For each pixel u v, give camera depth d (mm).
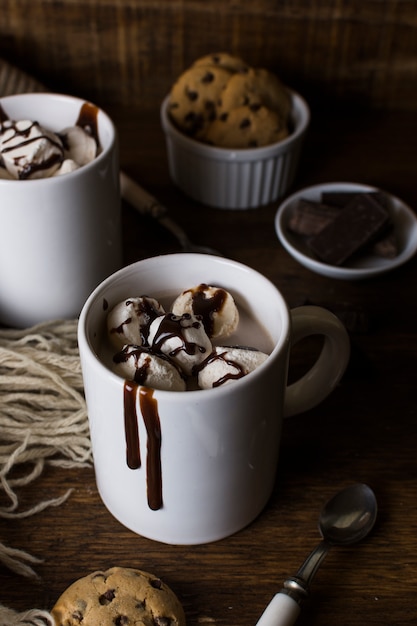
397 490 724
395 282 843
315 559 682
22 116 801
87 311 672
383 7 949
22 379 745
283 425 753
